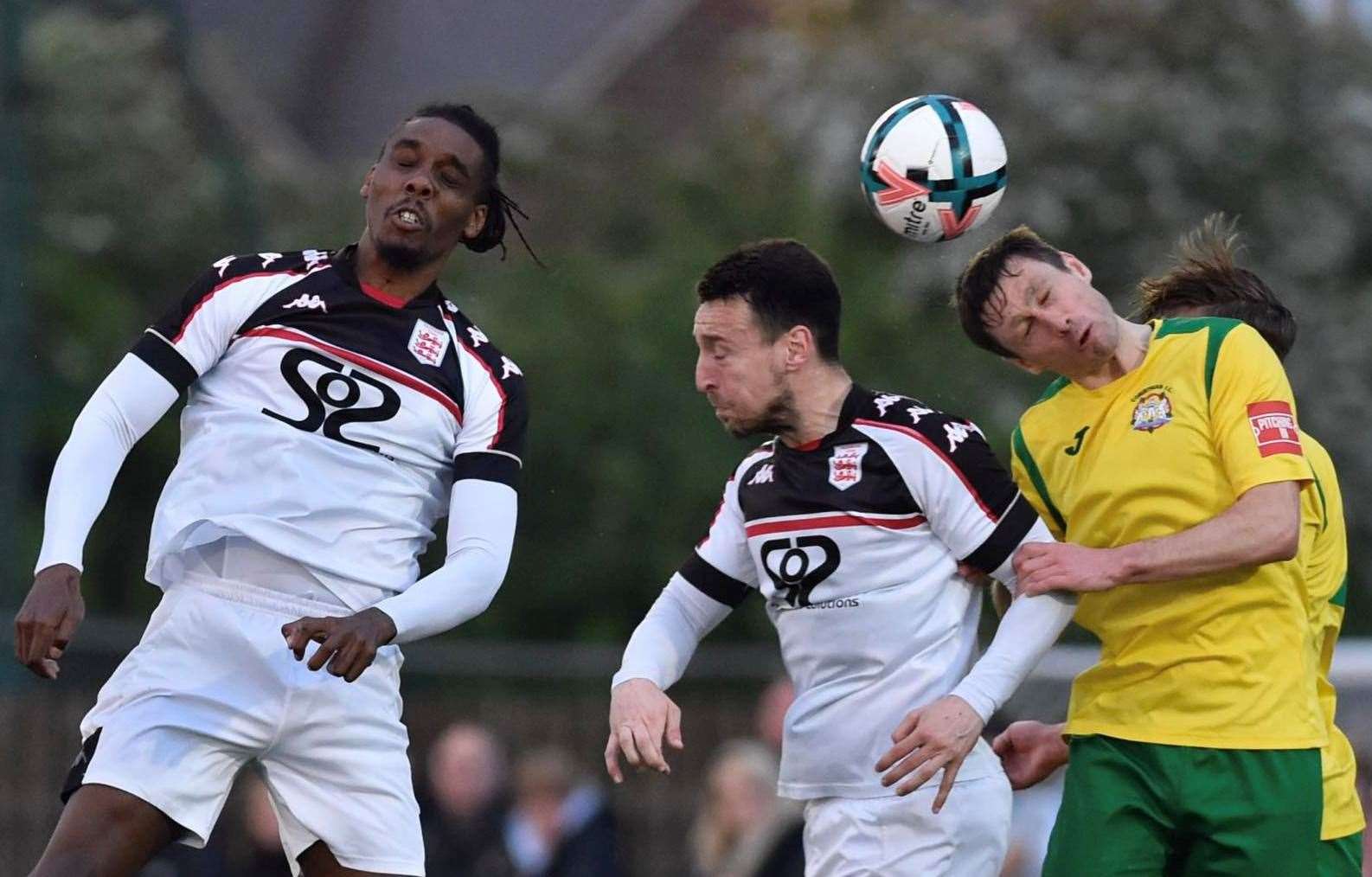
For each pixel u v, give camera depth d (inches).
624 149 2682.1
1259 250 2370.8
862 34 2502.5
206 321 658.8
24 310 1924.2
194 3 3720.5
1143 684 673.6
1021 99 2346.2
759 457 684.7
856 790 653.9
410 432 665.0
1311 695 671.1
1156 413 669.9
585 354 2340.1
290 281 666.8
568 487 2310.5
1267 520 634.2
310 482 653.3
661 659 689.0
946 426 653.3
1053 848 689.0
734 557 695.7
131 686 653.9
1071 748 693.9
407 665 1617.9
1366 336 2354.8
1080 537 684.7
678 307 2379.4
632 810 1654.8
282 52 3774.6
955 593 659.4
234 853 1348.4
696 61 3624.5
